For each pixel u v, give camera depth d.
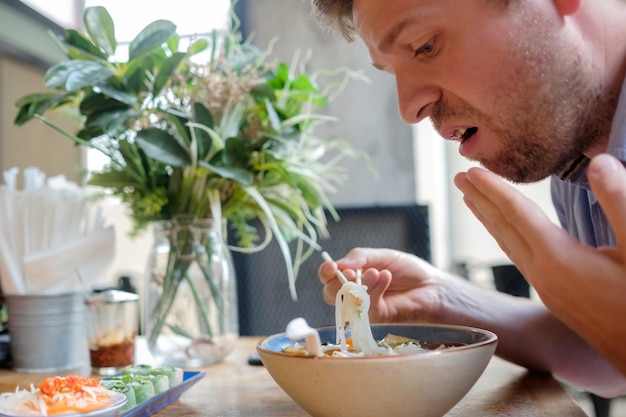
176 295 1.03
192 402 0.79
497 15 0.68
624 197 0.56
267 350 0.64
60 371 1.02
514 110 0.71
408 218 1.65
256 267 1.71
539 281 0.60
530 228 0.59
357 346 0.71
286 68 1.20
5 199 1.05
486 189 0.61
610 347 0.60
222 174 1.01
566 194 1.01
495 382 0.82
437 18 0.68
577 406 0.71
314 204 1.18
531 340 0.86
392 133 1.97
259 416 0.72
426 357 0.59
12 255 1.04
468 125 0.74
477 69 0.70
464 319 0.88
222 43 1.16
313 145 1.29
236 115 1.10
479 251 2.34
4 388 0.90
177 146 1.04
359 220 1.66
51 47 2.10
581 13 0.74
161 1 1.35
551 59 0.70
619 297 0.57
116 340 1.00
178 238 1.04
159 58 1.06
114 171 1.10
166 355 1.02
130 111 1.04
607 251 0.59
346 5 0.82
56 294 1.03
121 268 2.12
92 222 1.13
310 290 1.70
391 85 1.96
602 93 0.75
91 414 0.64
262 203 1.06
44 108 1.05
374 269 0.84
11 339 1.03
